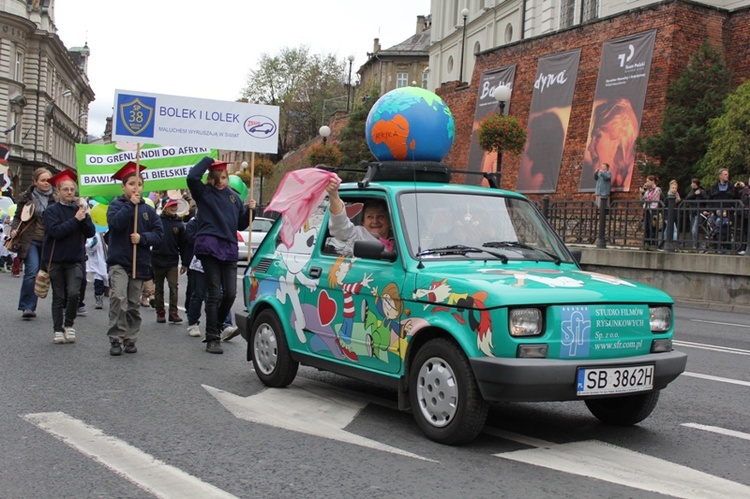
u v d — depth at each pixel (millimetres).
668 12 24469
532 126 29844
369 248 5742
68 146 98250
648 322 5480
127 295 8969
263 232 26281
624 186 24578
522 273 5566
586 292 5246
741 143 20141
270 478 4625
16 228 11766
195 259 10430
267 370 7246
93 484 4496
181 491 4383
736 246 16859
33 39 77750
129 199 8906
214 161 8930
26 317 11656
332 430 5730
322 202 6875
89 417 6008
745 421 6324
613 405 6070
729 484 4688
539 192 29031
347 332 6184
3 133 73750
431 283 5449
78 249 9523
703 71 22969
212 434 5590
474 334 5074
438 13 56438
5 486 4449
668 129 22406
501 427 5953
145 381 7410
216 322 9156
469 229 6145
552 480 4680
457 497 4348
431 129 7395
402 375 5664
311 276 6625
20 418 5938
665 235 18391
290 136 80438
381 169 6867
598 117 26031
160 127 9711
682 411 6645
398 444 5391
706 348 10445
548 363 4934
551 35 29750
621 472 4875
